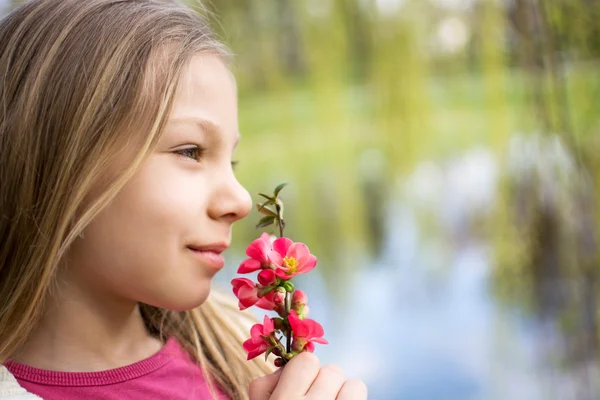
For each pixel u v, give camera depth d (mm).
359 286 2963
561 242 2363
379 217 2990
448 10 2697
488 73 2572
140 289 670
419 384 2818
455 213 2859
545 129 2287
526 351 2504
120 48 677
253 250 622
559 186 2334
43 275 671
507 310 2553
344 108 2932
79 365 714
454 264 2848
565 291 2387
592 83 2223
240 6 2793
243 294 613
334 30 2885
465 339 2783
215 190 675
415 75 2859
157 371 756
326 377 633
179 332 833
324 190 2980
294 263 617
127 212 655
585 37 2176
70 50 693
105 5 718
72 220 669
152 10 722
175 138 660
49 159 677
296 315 614
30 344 718
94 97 663
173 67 667
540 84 2246
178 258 659
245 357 861
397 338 2922
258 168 2943
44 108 684
